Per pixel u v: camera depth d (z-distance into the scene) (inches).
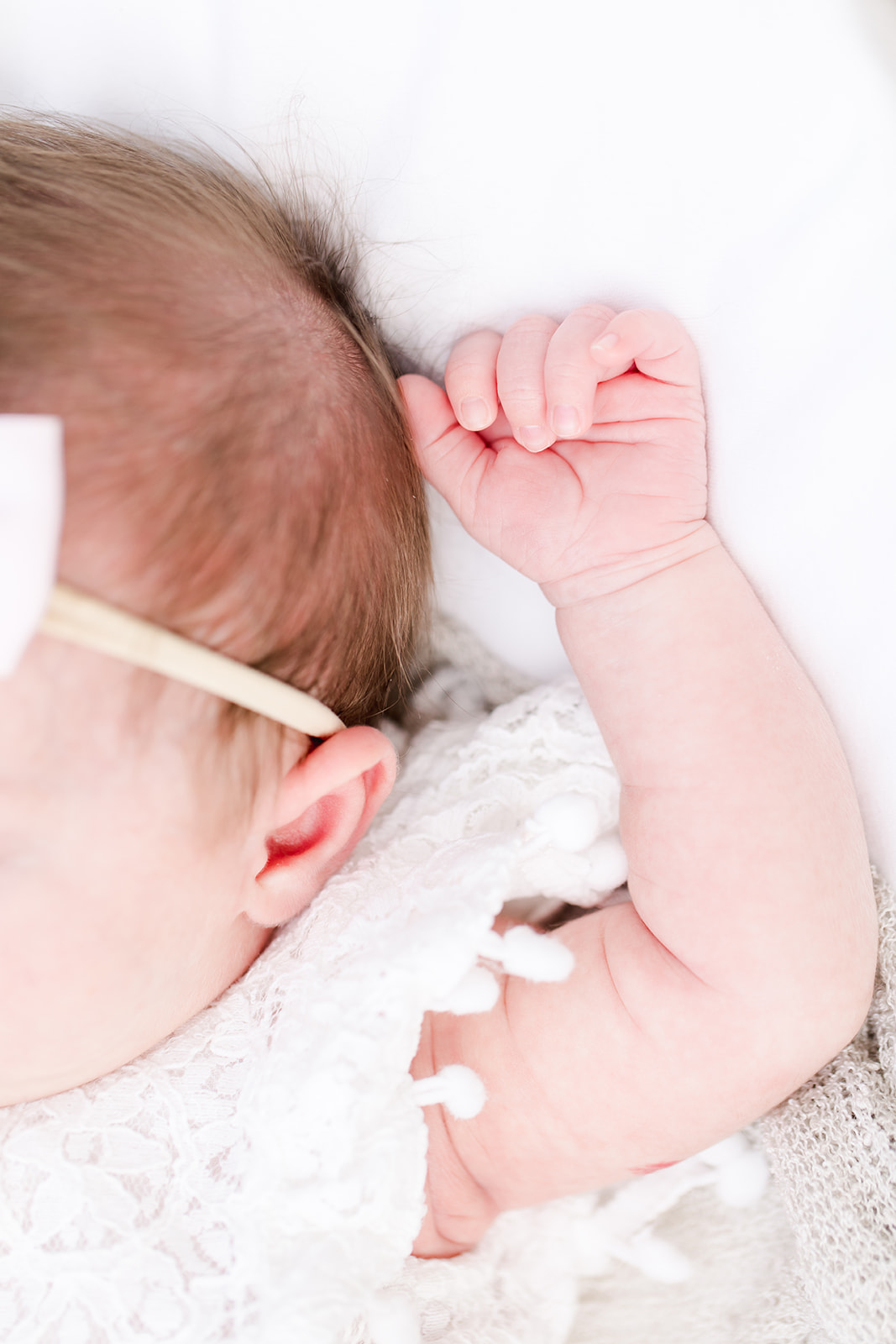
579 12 14.7
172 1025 15.2
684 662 15.4
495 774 16.3
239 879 15.0
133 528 14.0
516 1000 15.7
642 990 15.4
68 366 14.1
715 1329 16.1
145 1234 14.7
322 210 15.6
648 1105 15.4
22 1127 15.0
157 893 14.4
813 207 14.7
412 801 16.4
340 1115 14.6
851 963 15.1
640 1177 16.1
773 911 15.1
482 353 15.6
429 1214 15.7
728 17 14.5
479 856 15.4
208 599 14.3
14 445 13.1
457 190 15.3
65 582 13.8
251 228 15.4
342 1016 14.8
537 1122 15.6
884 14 14.6
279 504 14.6
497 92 15.0
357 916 15.4
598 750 16.1
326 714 15.3
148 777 14.2
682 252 15.1
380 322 15.9
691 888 15.3
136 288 14.5
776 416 15.2
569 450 15.6
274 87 15.3
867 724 15.4
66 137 15.4
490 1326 15.8
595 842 16.1
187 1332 14.5
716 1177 16.3
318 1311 14.3
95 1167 14.9
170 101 15.5
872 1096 15.4
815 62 14.5
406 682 16.9
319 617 15.0
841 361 14.9
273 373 14.8
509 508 15.7
